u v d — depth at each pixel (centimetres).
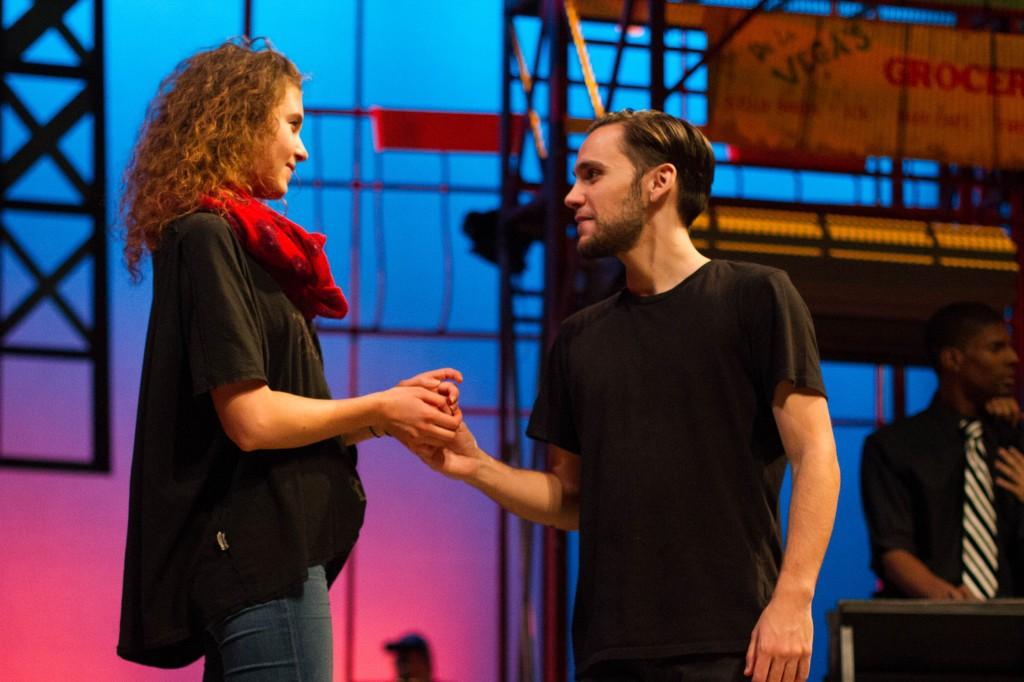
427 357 984
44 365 934
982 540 460
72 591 918
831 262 584
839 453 1009
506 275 730
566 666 612
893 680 382
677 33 644
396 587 961
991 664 382
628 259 275
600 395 268
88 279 930
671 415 260
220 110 243
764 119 570
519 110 1010
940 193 681
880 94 581
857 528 1002
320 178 982
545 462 649
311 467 238
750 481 257
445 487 983
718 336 260
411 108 1012
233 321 228
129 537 236
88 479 933
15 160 767
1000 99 591
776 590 243
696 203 277
